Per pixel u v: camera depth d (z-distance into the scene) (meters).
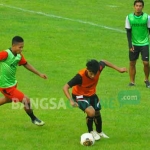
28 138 30.95
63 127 33.19
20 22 71.44
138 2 43.47
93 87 30.16
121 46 61.31
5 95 32.31
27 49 58.03
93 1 89.44
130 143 30.36
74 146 29.61
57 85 44.22
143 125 33.91
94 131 30.53
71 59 54.62
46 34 65.50
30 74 47.59
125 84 45.22
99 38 64.81
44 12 79.12
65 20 74.12
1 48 59.31
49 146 29.58
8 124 33.50
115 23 74.06
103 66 30.31
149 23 43.75
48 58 54.81
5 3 84.81
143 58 44.00
